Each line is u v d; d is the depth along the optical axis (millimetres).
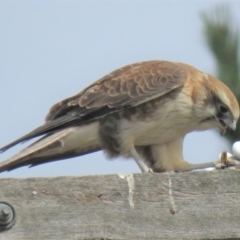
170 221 8820
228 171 8969
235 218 8875
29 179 8695
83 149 12086
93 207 8750
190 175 8938
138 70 12242
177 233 8797
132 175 8883
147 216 8805
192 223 8844
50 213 8664
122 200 8805
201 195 8914
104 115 11852
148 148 12289
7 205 8570
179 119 11938
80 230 8672
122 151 11898
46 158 11797
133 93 11875
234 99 12242
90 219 8719
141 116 11812
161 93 11797
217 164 11547
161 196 8875
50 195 8695
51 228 8633
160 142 12094
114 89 11977
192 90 11992
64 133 11648
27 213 8617
